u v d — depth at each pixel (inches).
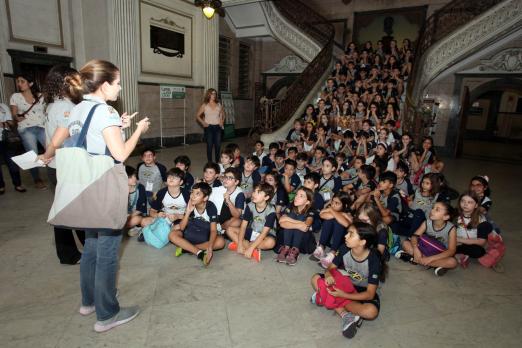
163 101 354.3
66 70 83.8
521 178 280.7
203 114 246.8
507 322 87.7
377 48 411.2
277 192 141.0
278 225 124.1
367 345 77.4
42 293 92.5
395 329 83.4
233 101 484.1
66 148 63.8
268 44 510.9
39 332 77.1
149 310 87.0
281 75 507.5
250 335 79.0
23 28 250.2
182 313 86.3
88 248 76.8
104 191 64.6
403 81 331.9
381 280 93.8
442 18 358.3
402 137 226.2
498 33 317.7
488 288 104.8
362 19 455.2
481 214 122.2
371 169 153.2
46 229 135.5
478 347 77.7
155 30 331.9
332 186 162.6
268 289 99.3
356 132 264.8
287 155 219.5
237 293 96.5
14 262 108.9
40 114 183.0
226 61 464.1
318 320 85.7
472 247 117.3
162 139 360.5
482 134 629.9
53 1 268.5
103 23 283.6
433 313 90.7
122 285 98.3
